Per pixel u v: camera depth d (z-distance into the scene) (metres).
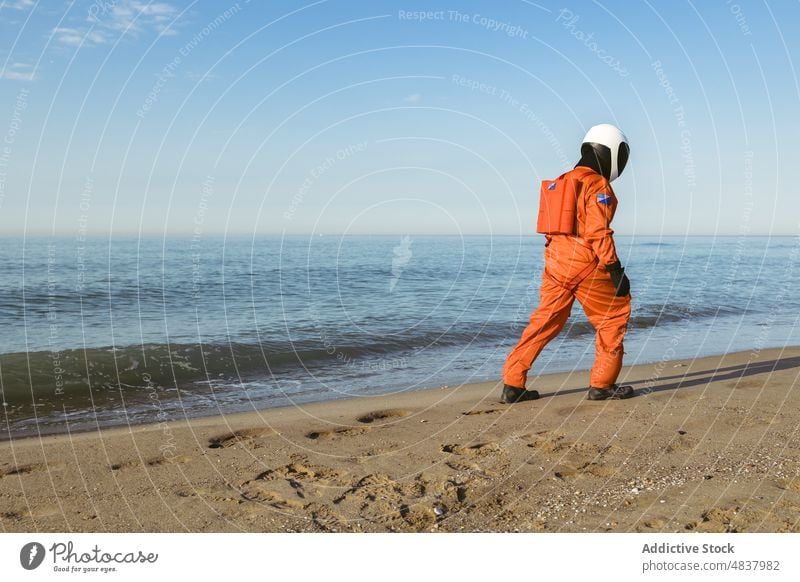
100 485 3.67
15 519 3.22
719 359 7.69
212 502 3.45
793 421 4.80
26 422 5.23
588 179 5.17
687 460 3.97
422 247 30.45
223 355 7.84
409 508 3.37
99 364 7.18
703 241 58.28
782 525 3.08
